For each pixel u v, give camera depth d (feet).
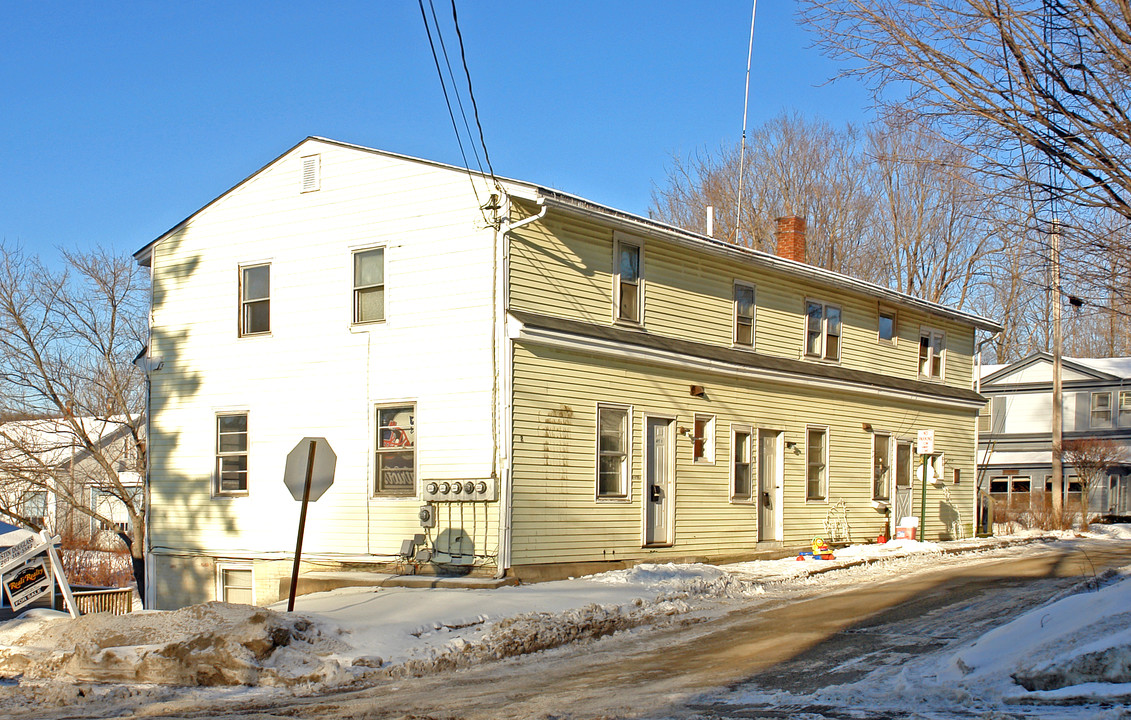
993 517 116.37
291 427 66.49
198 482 70.64
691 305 71.51
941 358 101.40
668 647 42.55
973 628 43.29
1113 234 41.83
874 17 40.52
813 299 83.82
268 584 66.59
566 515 60.23
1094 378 168.14
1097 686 27.63
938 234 150.61
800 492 79.92
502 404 57.41
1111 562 71.10
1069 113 39.40
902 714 27.89
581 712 30.19
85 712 33.42
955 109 40.70
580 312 62.85
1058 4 38.37
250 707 33.14
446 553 58.85
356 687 36.35
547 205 58.80
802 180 154.30
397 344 62.23
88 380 113.80
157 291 73.97
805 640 42.42
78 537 127.75
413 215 62.39
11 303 108.58
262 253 68.90
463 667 39.75
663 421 68.08
